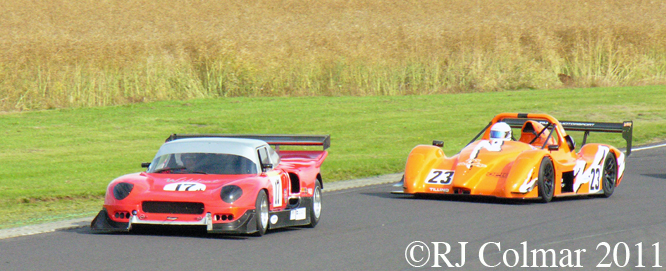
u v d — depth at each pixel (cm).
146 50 9744
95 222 3173
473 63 11081
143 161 5903
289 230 3434
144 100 9331
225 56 9950
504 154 4366
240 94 10031
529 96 10256
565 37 12488
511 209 4000
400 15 15562
